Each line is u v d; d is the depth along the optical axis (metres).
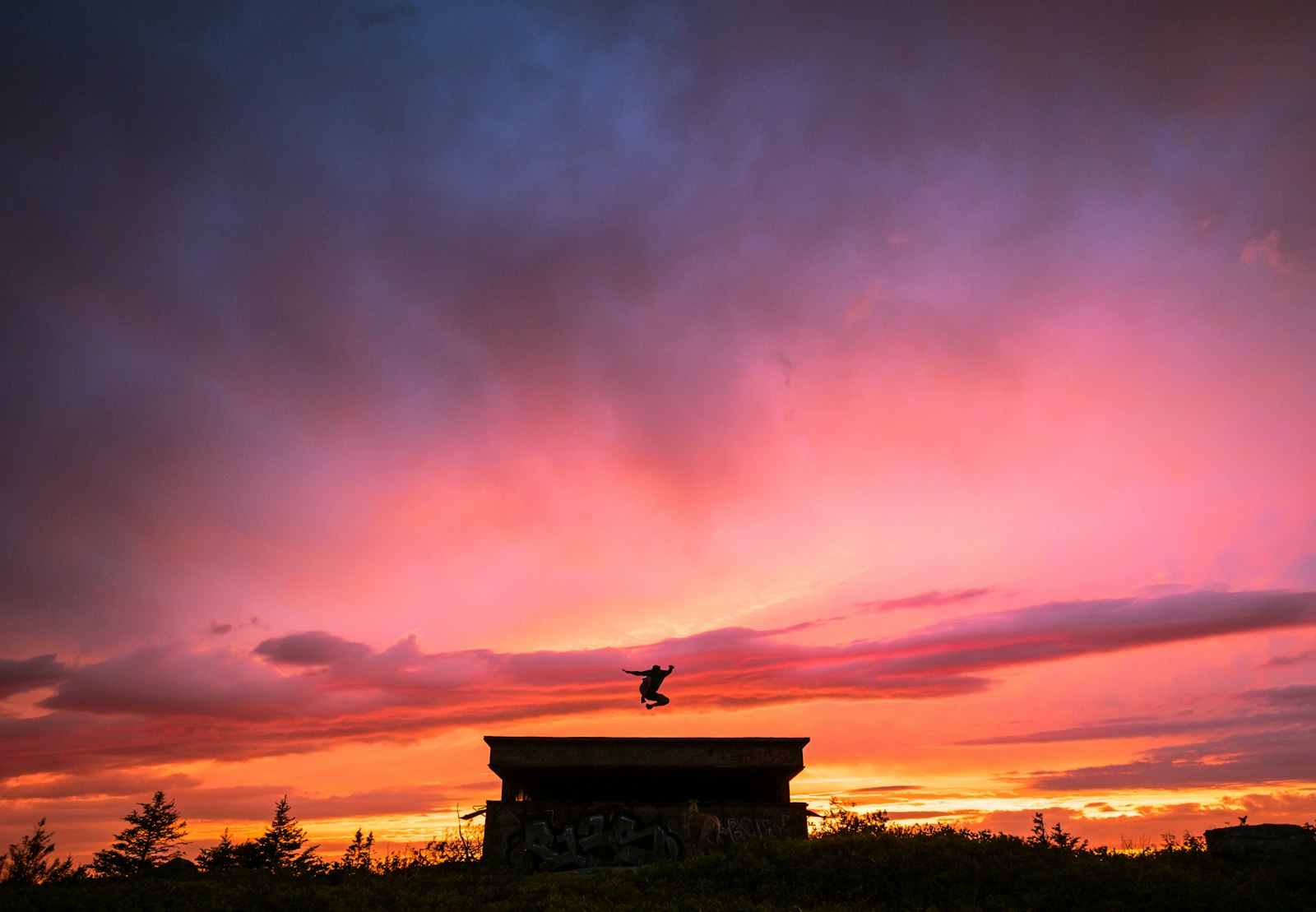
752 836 27.39
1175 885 19.22
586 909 20.23
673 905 20.03
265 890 22.25
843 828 26.59
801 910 19.34
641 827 28.50
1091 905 18.64
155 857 47.22
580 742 30.55
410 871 27.47
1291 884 20.16
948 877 20.70
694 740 30.61
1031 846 22.95
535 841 28.53
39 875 42.00
